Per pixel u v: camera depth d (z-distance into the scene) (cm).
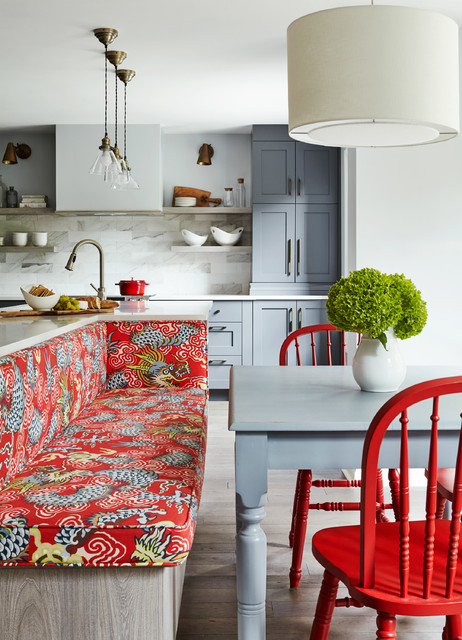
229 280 682
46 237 661
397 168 382
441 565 154
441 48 194
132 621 162
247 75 480
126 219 680
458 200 380
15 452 188
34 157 675
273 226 631
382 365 199
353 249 395
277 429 163
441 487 205
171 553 158
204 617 217
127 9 363
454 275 381
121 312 379
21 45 418
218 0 352
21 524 158
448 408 175
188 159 677
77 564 158
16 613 162
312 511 311
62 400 246
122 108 573
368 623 215
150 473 193
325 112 195
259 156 630
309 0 351
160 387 354
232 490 347
